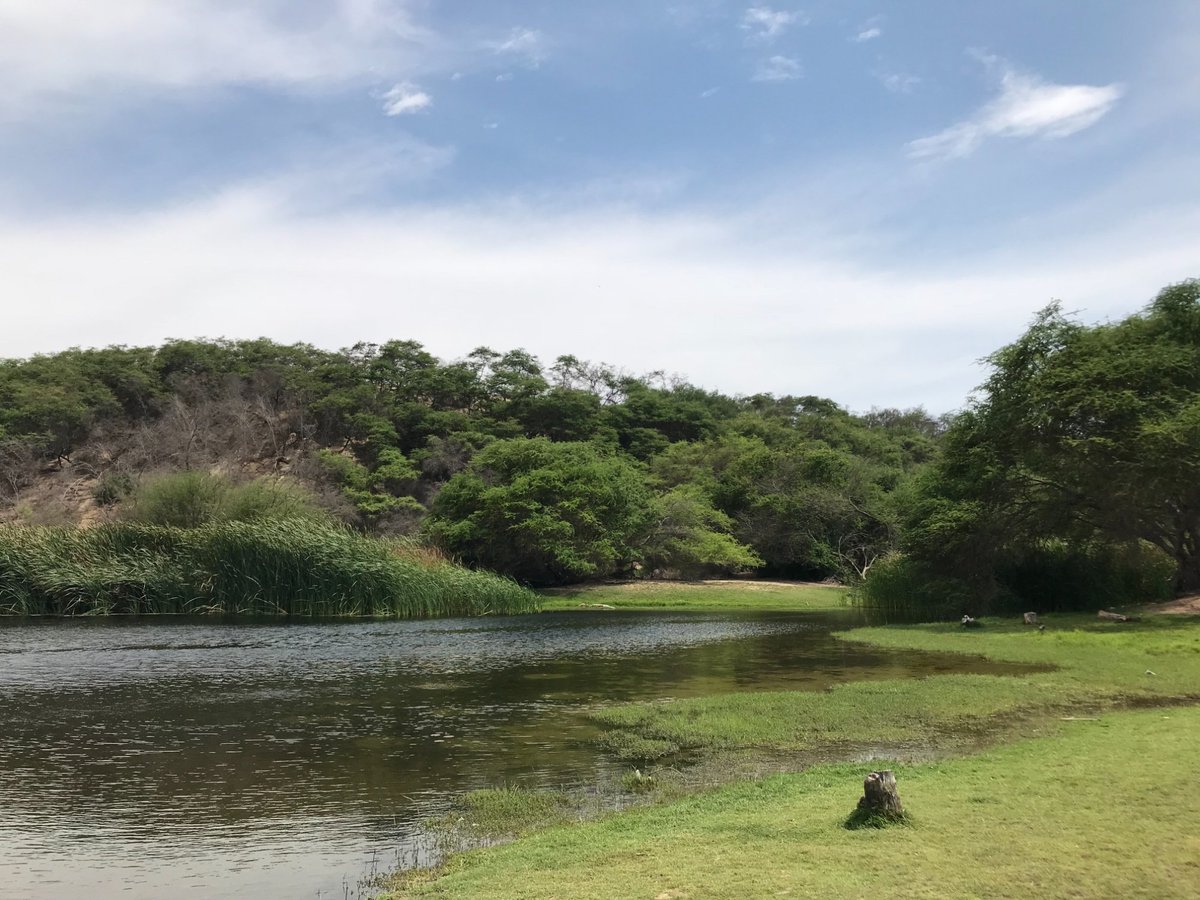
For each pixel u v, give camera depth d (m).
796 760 11.80
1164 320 31.05
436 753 12.74
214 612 37.56
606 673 20.61
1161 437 26.25
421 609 38.72
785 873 6.72
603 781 11.11
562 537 50.62
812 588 54.69
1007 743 12.29
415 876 7.89
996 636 26.05
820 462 64.06
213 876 8.13
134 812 10.08
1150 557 37.19
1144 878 6.39
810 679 19.25
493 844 8.76
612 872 7.09
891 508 49.56
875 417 112.69
